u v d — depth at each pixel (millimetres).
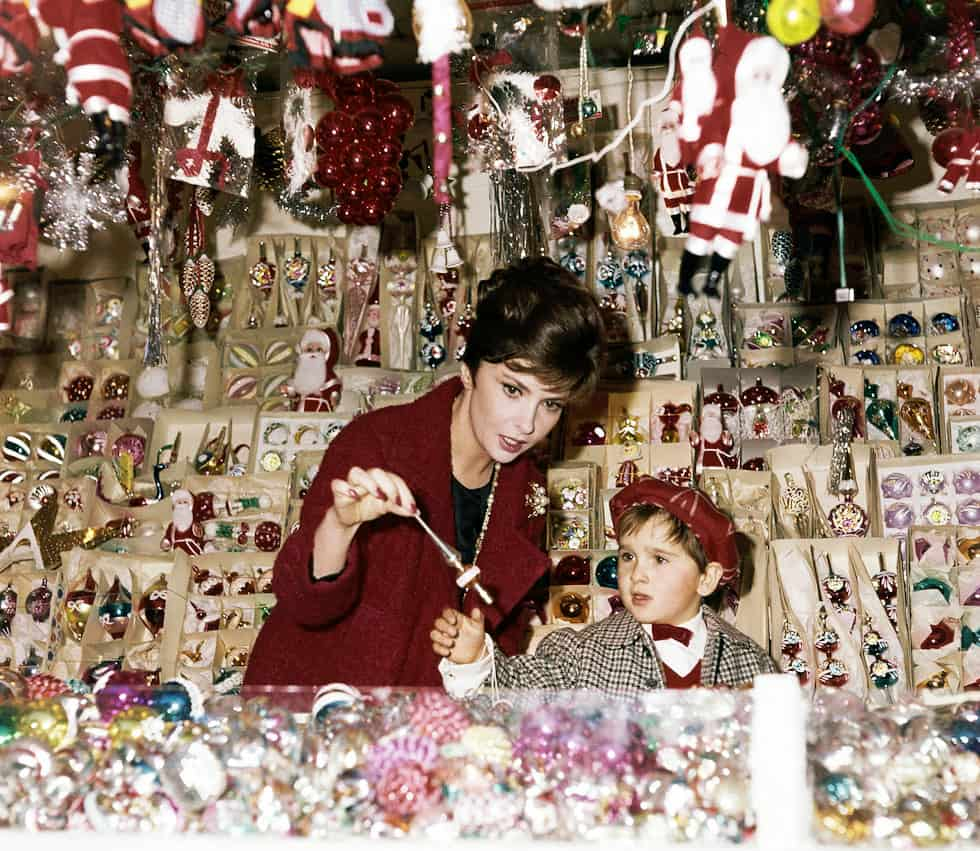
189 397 3193
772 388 2934
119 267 3402
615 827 1050
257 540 2795
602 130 3076
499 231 2730
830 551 2525
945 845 1021
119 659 2609
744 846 976
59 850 963
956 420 2773
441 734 1109
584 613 2539
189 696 1188
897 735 1105
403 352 3121
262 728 1124
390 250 3184
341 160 2381
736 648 1999
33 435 3107
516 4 2232
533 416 1745
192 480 2881
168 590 2621
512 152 2410
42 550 2803
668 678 1950
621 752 1089
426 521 1883
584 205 2793
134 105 2387
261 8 1643
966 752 1089
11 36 1477
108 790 1093
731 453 2859
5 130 2164
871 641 2426
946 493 2672
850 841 1021
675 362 2934
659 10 2361
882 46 1982
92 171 2352
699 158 1414
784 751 988
